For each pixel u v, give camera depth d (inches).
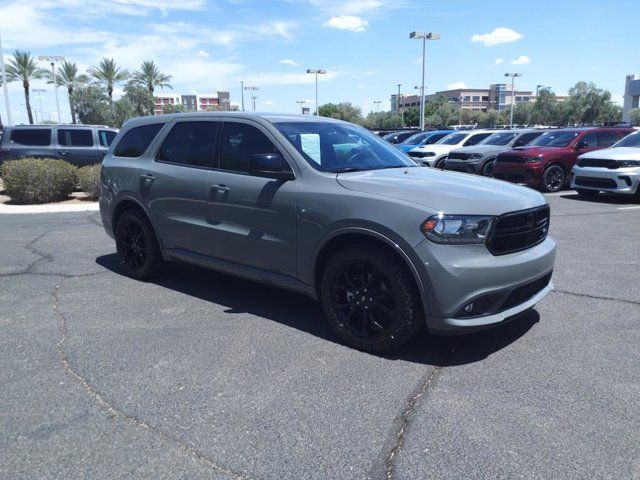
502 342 161.9
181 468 103.9
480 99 6373.0
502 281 141.9
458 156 641.6
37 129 595.2
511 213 146.8
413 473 101.9
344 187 157.6
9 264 260.4
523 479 99.7
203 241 196.4
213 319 183.0
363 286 153.4
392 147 212.4
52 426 118.3
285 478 100.9
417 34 1350.9
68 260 269.0
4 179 494.6
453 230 138.5
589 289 212.8
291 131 181.6
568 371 142.3
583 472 101.4
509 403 126.3
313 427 117.1
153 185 212.8
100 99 1872.5
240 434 114.8
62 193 514.6
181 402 128.0
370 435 114.1
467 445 110.2
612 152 462.0
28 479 100.7
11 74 1902.1
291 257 168.7
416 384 136.0
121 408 125.6
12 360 151.3
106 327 175.9
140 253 229.1
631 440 111.1
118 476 101.5
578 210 415.8
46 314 188.5
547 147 542.6
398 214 143.3
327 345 160.9
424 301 141.6
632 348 156.6
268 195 171.6
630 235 317.7
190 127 207.3
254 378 139.8
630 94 2485.2
